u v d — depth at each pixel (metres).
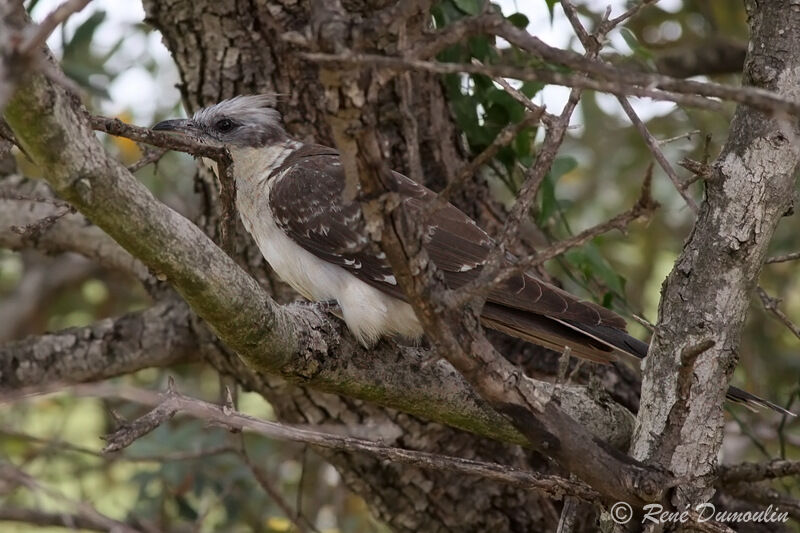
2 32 4.20
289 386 9.64
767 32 6.94
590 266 9.82
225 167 6.80
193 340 10.22
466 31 4.82
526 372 9.75
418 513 9.88
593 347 7.88
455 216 8.64
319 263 8.73
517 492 9.79
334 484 12.64
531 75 4.68
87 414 13.98
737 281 6.89
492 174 10.91
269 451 12.16
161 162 13.38
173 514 12.08
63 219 10.53
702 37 13.86
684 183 7.28
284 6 9.14
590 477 6.60
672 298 7.02
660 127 13.25
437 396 7.73
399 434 9.62
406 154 9.34
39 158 5.32
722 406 6.88
